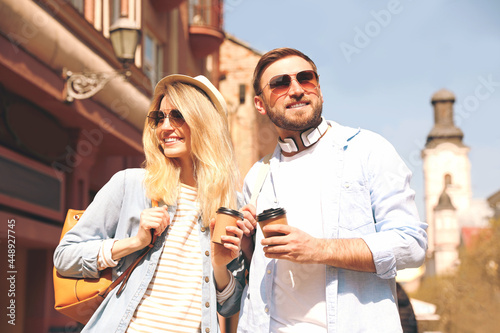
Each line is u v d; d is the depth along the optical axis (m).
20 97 8.81
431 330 12.56
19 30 7.68
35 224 9.05
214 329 2.65
